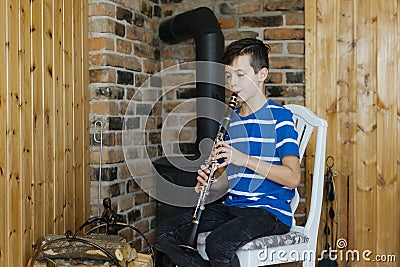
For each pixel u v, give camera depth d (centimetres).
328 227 344
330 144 346
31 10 246
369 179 341
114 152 307
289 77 351
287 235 234
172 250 232
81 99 293
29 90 244
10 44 231
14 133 233
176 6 371
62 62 273
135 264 239
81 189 292
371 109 341
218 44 325
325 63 345
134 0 333
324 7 345
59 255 229
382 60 339
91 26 302
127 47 324
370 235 341
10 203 230
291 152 238
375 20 340
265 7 354
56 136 266
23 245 238
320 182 253
